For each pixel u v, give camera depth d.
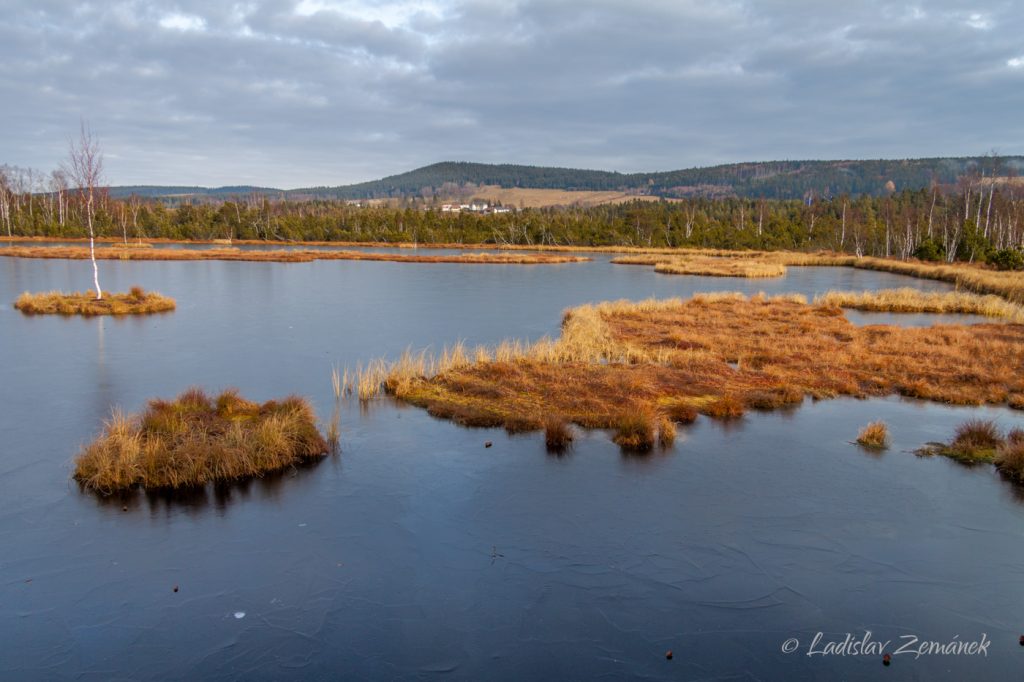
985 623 7.98
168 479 11.33
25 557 9.21
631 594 8.51
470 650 7.45
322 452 12.88
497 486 11.56
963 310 33.28
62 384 17.89
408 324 28.33
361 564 9.15
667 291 42.59
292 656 7.33
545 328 27.66
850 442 13.82
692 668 7.18
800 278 53.28
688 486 11.61
